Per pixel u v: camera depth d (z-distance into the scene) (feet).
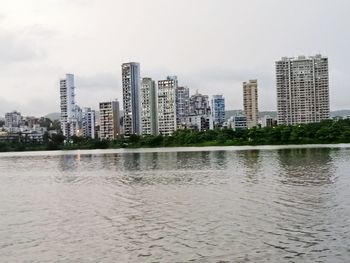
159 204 179.11
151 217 152.56
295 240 115.75
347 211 149.07
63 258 108.68
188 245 115.03
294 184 221.87
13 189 257.75
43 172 379.14
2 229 142.20
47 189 251.60
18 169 425.28
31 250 116.57
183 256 106.11
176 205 174.91
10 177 342.23
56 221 153.07
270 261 100.17
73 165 450.71
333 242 112.57
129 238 124.67
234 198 186.29
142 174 314.35
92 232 133.80
